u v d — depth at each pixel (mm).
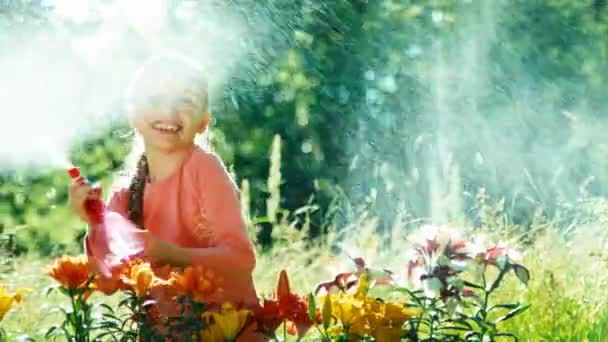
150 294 3602
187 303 3516
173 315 3602
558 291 5566
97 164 10406
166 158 3852
